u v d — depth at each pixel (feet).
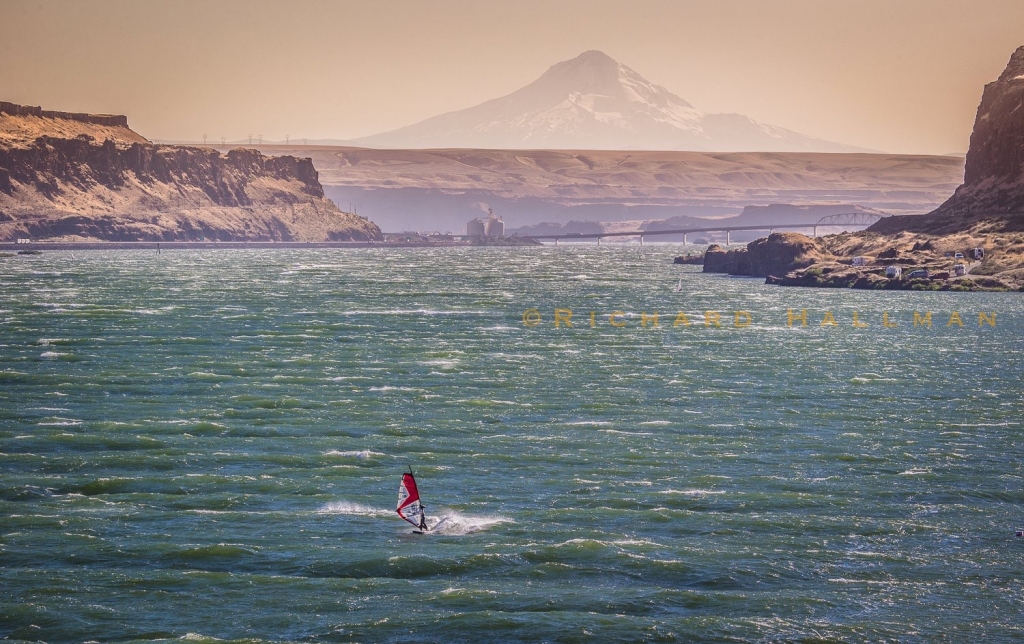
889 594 499.10
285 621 469.98
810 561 534.78
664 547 549.95
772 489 647.15
